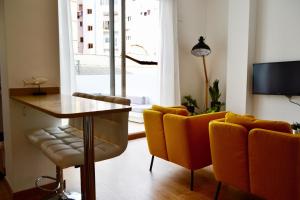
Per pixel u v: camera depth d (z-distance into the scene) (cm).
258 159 180
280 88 412
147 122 292
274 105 436
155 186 255
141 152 367
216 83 499
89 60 441
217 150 211
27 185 226
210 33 547
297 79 392
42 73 234
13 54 216
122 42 446
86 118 144
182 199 228
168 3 473
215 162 217
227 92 477
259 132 176
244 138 187
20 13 218
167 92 480
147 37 502
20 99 191
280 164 168
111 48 439
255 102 461
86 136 145
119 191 243
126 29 450
